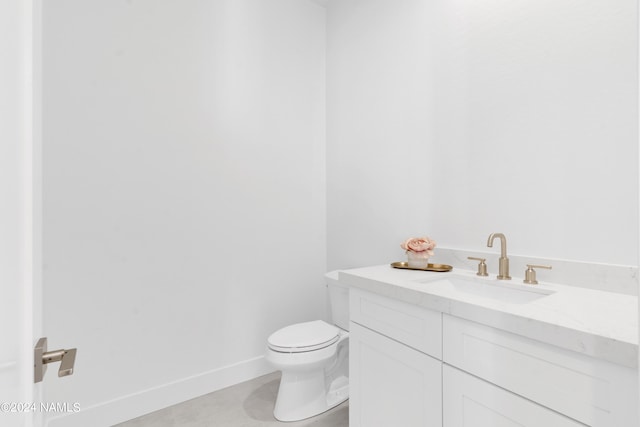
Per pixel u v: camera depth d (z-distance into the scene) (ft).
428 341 3.56
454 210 5.42
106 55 5.51
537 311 2.87
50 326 5.05
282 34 7.60
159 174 6.01
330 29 8.14
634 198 3.60
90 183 5.38
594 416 2.37
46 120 5.04
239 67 6.96
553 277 4.17
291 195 7.73
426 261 5.08
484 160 5.01
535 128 4.43
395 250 6.46
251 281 7.14
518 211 4.61
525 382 2.76
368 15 7.06
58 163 5.12
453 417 3.30
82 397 5.27
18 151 1.20
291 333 5.87
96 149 5.42
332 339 5.72
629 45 3.66
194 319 6.40
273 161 7.45
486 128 4.98
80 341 5.27
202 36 6.50
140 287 5.82
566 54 4.14
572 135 4.09
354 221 7.44
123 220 5.66
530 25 4.49
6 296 1.16
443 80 5.58
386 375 4.08
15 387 1.18
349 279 4.66
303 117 7.93
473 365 3.13
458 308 3.19
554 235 4.24
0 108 1.14
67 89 5.19
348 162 7.59
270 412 5.86
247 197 7.07
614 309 2.95
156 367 5.97
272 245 7.44
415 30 6.06
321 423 5.54
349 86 7.56
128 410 5.63
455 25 5.42
